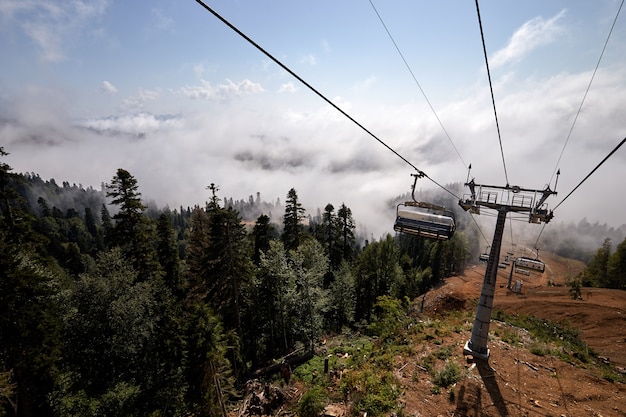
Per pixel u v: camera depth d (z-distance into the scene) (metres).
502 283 79.88
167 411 21.77
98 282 21.92
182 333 22.75
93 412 18.58
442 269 81.62
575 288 49.81
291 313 33.25
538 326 26.55
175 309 24.70
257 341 33.31
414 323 22.47
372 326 25.92
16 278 15.34
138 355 23.02
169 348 22.45
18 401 17.39
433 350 16.78
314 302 31.30
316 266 36.50
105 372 21.88
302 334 31.70
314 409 12.70
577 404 12.53
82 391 19.31
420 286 70.00
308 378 23.25
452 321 22.47
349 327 39.94
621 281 66.31
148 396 21.73
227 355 25.86
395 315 24.45
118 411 19.33
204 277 28.97
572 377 14.59
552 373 14.88
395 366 15.38
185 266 40.09
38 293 16.36
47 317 16.67
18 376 16.64
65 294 21.73
